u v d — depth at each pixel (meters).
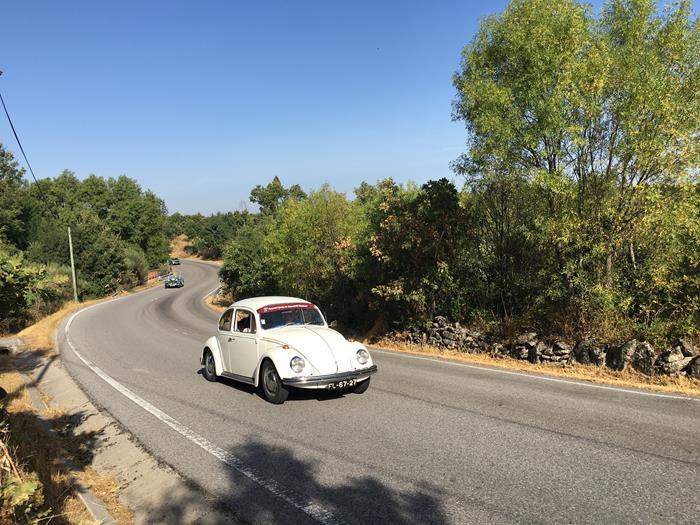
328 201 19.94
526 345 11.38
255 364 8.41
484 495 4.48
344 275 18.64
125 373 11.64
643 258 11.05
